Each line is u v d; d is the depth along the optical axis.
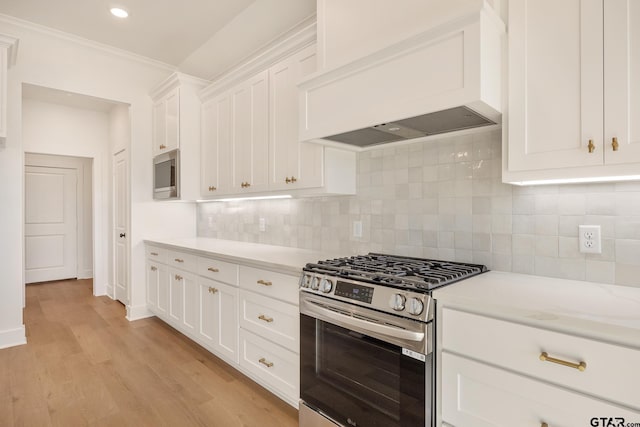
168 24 2.99
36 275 5.52
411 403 1.31
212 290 2.57
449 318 1.26
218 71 3.53
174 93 3.34
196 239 3.67
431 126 1.63
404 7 1.55
